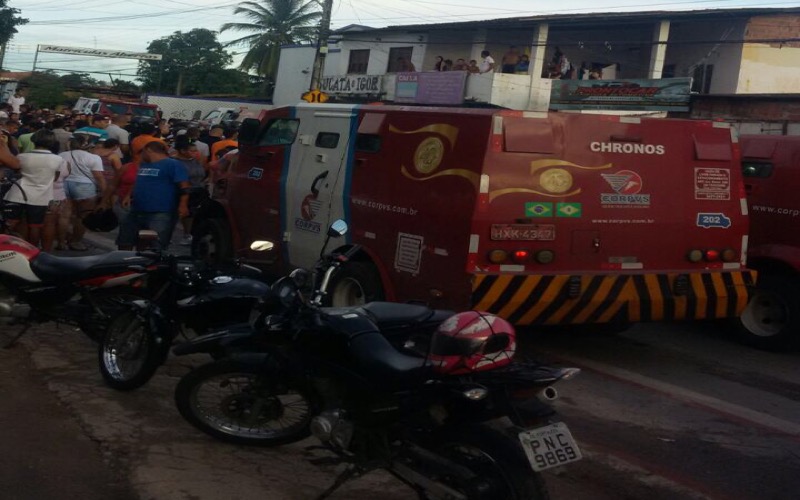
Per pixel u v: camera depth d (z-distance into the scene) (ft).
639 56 94.63
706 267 24.76
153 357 18.99
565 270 22.77
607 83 79.15
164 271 19.48
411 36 109.29
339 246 26.05
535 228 22.22
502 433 12.35
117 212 34.27
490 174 21.75
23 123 69.56
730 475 17.12
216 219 32.99
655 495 15.92
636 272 23.57
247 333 15.97
